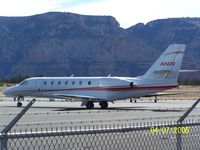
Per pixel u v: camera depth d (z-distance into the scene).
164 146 15.79
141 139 17.53
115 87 54.41
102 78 55.19
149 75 53.88
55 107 57.06
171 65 53.06
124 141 17.16
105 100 54.59
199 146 16.31
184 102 74.62
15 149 16.31
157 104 66.25
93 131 10.81
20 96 60.72
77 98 55.78
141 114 41.06
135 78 54.47
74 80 57.00
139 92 53.88
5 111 48.44
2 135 9.80
